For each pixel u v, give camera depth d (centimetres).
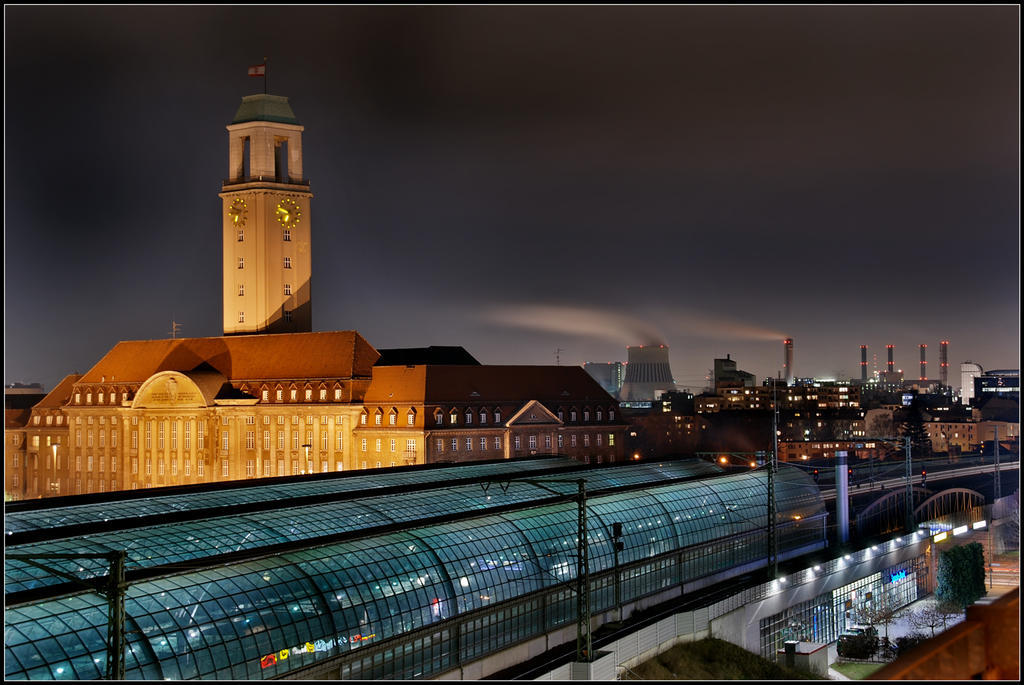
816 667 12888
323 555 9394
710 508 14838
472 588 10231
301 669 8394
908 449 19488
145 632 7612
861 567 15800
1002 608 3288
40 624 7212
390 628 9244
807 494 17388
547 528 11894
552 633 11131
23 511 10844
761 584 13550
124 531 9744
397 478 14925
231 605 8250
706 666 11519
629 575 12762
